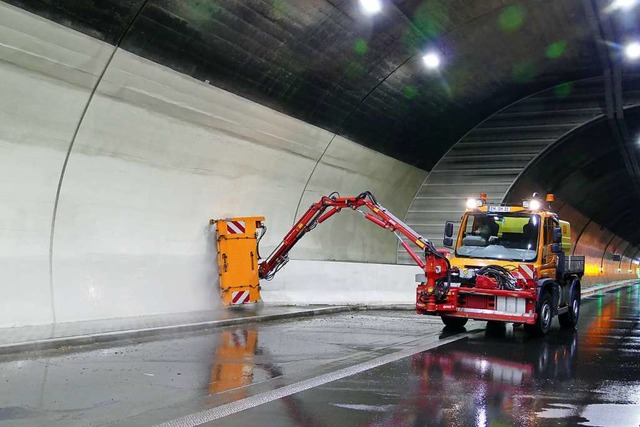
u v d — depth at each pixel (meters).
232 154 16.06
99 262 13.25
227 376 8.49
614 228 49.91
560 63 20.95
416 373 9.02
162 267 14.80
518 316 13.22
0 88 10.46
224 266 15.99
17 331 10.98
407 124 21.62
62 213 12.46
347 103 18.09
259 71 14.54
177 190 15.05
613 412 7.01
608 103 22.95
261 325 14.21
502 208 14.77
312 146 18.62
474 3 15.20
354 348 11.17
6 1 9.52
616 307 23.73
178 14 11.69
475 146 25.33
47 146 11.76
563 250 15.65
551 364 10.09
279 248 16.58
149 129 13.45
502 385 8.35
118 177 13.44
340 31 14.68
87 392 7.38
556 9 15.99
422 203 25.98
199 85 13.65
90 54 11.26
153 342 11.27
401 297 21.06
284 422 6.30
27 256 11.82
